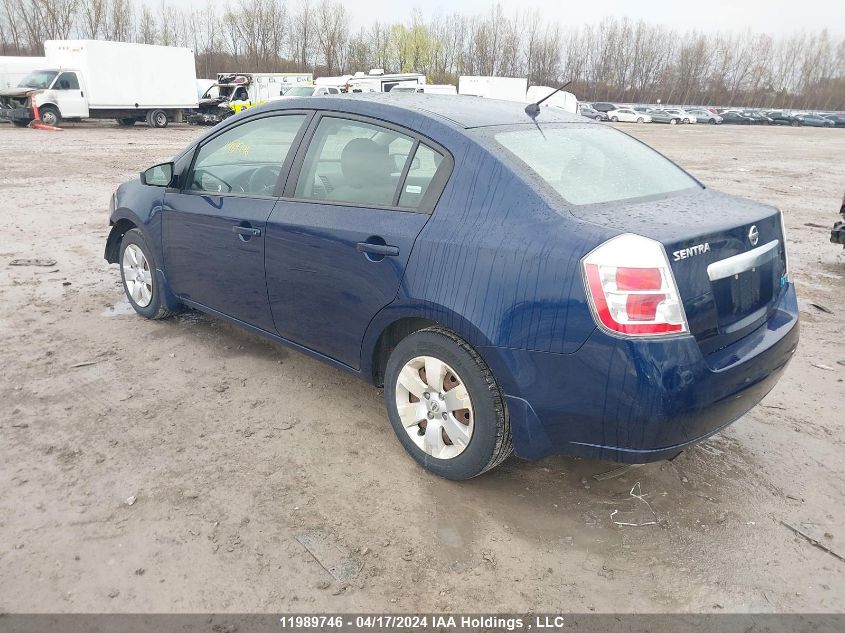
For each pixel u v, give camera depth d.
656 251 2.54
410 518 2.98
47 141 20.66
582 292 2.58
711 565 2.79
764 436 3.84
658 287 2.52
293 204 3.71
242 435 3.61
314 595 2.53
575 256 2.61
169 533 2.82
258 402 3.98
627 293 2.52
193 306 4.71
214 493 3.10
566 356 2.64
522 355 2.75
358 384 4.29
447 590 2.59
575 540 2.90
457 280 2.92
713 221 2.87
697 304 2.64
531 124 3.49
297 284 3.71
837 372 4.81
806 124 65.94
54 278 6.34
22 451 3.37
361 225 3.32
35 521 2.86
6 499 2.99
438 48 80.25
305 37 72.69
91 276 6.46
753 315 3.01
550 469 3.42
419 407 3.29
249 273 4.02
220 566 2.65
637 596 2.60
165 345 4.78
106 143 20.78
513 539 2.88
